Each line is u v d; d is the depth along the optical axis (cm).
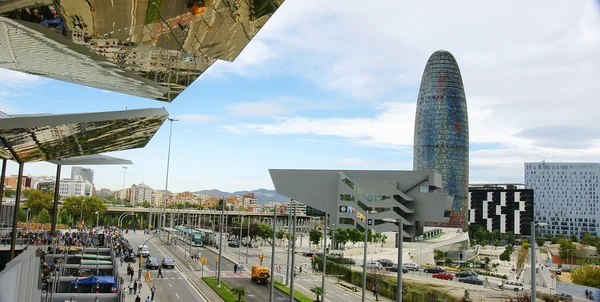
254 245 13000
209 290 5631
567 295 6016
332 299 5488
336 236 12238
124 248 8431
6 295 2503
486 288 6750
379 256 11506
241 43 2919
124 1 2220
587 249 13238
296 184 13388
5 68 3547
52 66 3428
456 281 7475
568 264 11606
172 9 2355
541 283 7944
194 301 4978
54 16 2331
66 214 15112
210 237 12362
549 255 14688
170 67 3331
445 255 12606
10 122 3938
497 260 13912
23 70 3603
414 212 12756
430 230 17162
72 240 8175
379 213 12675
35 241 7744
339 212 12975
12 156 5569
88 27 2498
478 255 15188
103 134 4981
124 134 5216
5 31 2552
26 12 2258
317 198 13225
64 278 5125
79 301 4384
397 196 12769
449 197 13400
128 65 3294
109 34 2620
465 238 15588
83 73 3622
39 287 3859
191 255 8831
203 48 2948
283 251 11912
